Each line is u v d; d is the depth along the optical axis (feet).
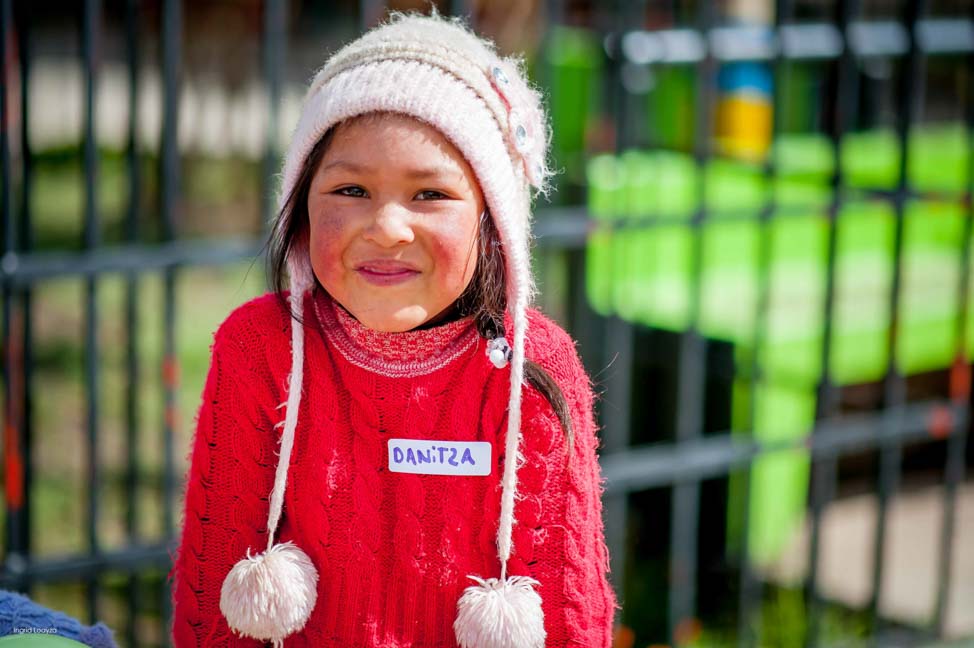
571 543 5.56
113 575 13.26
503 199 5.22
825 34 12.10
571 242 10.60
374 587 5.50
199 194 23.68
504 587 5.37
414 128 5.03
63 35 26.91
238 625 5.41
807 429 13.66
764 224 11.30
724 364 13.91
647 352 14.55
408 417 5.47
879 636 12.19
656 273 14.61
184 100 24.03
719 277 14.82
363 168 5.04
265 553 5.45
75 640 5.51
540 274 14.46
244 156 23.99
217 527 5.69
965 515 16.22
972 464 17.31
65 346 19.85
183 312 21.70
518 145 5.33
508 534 5.42
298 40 27.76
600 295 14.64
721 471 11.66
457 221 5.12
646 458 10.68
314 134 5.20
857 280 15.17
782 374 13.55
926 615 13.32
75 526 14.15
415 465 5.48
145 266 8.90
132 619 10.61
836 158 11.13
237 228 22.56
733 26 16.06
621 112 10.50
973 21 13.44
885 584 14.03
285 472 5.49
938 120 20.81
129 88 9.79
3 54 8.14
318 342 5.57
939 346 14.93
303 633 5.63
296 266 5.58
